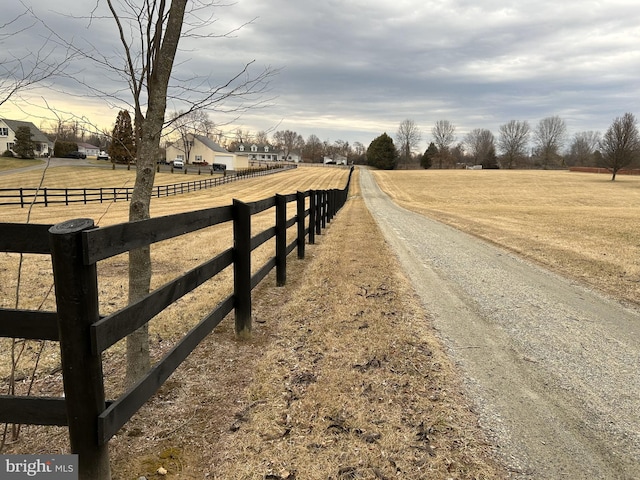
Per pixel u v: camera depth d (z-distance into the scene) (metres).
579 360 3.68
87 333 1.68
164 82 2.73
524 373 3.39
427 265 7.48
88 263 1.64
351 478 2.13
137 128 2.84
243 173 58.69
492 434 2.54
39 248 1.75
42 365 3.40
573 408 2.88
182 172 53.50
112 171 47.41
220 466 2.21
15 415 1.82
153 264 7.60
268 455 2.29
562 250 8.88
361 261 7.36
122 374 3.22
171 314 4.55
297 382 3.08
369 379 3.14
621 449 2.45
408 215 18.64
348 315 4.52
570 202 34.62
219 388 3.00
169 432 2.48
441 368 3.37
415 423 2.61
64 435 2.47
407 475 2.16
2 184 32.75
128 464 2.20
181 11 2.72
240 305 3.79
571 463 2.30
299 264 7.05
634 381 3.31
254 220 16.34
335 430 2.51
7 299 5.23
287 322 4.31
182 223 2.58
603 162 59.44
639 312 5.08
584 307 5.26
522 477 2.18
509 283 6.39
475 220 15.92
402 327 4.23
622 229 12.34
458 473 2.18
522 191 44.66
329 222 14.02
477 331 4.30
